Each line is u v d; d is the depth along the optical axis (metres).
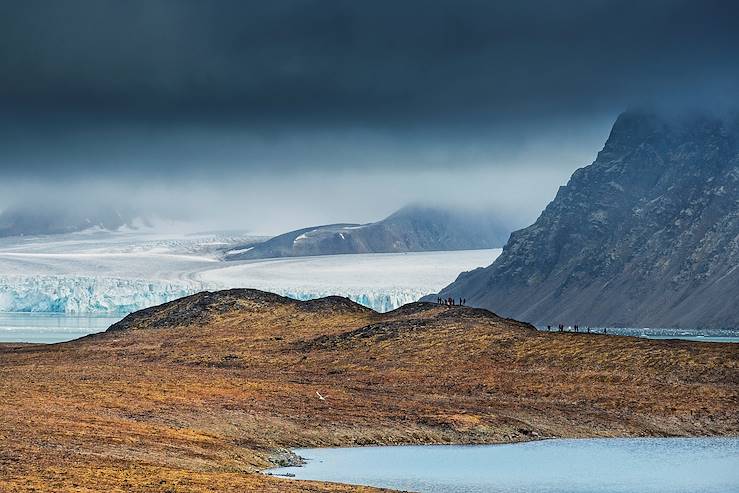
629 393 132.00
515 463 90.31
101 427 93.12
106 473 67.94
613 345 152.62
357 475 82.06
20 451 75.75
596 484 78.69
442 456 94.75
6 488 59.94
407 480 79.62
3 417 95.31
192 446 87.62
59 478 64.75
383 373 153.25
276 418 109.44
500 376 145.75
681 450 100.88
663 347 148.25
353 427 108.06
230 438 96.25
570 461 91.88
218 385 130.62
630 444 105.94
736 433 115.88
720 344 149.88
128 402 112.25
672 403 126.69
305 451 97.25
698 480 81.19
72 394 115.69
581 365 146.88
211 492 62.31
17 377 132.50
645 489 76.62
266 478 71.06
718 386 133.25
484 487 76.56
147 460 77.69
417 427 109.94
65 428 90.50
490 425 112.38
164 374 142.62
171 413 107.00
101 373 141.12
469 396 134.25
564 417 120.12
